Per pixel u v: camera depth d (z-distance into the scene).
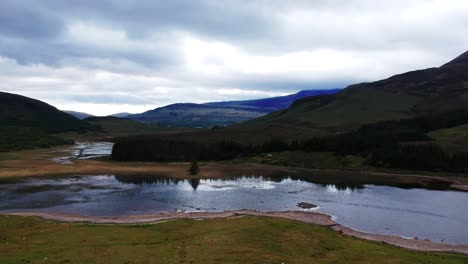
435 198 92.38
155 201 82.75
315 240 49.19
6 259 39.50
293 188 102.56
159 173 123.19
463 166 134.25
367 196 93.25
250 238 48.41
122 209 75.00
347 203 84.50
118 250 43.34
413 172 135.25
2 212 70.50
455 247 55.00
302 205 81.31
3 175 110.94
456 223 69.50
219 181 111.62
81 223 61.69
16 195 86.06
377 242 54.69
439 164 137.50
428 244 55.81
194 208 76.81
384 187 107.62
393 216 73.69
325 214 73.25
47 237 49.75
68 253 41.81
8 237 50.00
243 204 81.44
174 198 86.19
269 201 84.88
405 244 55.28
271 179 117.94
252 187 102.69
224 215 68.88
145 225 59.25
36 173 116.19
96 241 48.03
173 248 44.31
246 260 39.84
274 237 49.31
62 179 108.38
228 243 46.34
